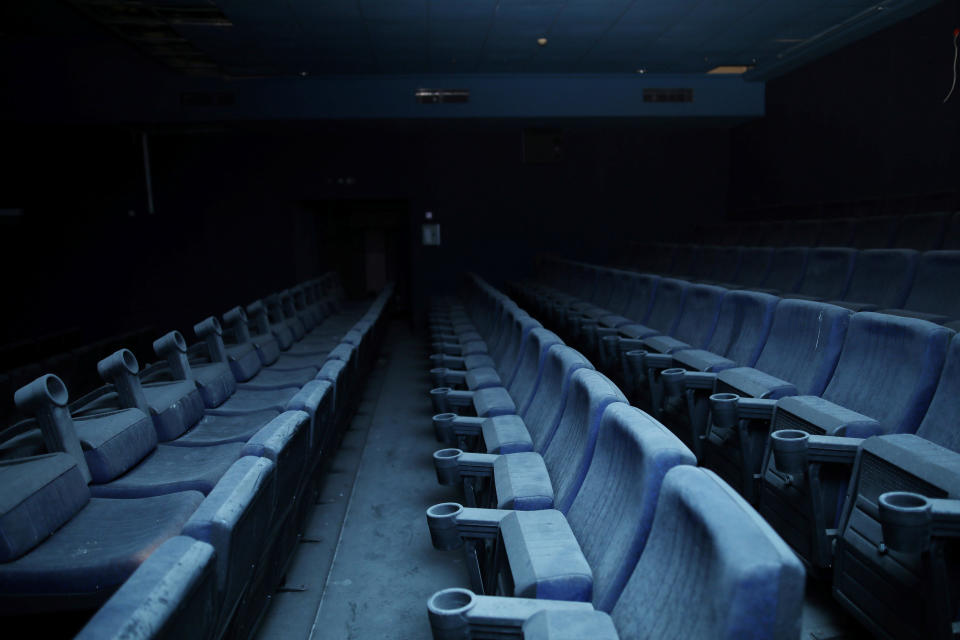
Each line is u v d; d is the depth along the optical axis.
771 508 1.69
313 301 5.64
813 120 5.98
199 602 0.85
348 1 4.31
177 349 2.57
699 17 4.80
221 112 6.34
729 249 4.50
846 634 1.43
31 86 6.18
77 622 1.35
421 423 3.58
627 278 3.96
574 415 1.58
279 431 1.37
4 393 2.67
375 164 7.23
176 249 7.20
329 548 2.08
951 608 1.08
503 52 5.65
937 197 4.38
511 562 1.12
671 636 0.78
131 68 6.23
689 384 2.12
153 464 2.01
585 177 7.42
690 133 7.46
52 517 1.48
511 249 7.43
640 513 0.99
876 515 1.30
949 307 2.51
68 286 7.15
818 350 1.96
